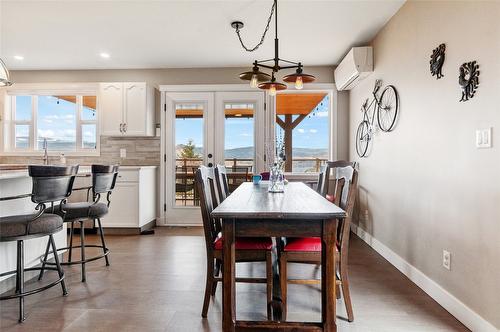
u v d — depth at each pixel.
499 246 1.68
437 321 1.97
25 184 2.56
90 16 3.15
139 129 4.59
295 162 6.48
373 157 3.64
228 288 1.64
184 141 4.90
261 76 2.81
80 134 4.96
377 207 3.49
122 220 4.31
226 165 4.85
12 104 4.99
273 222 1.64
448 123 2.15
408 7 2.77
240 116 4.85
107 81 4.88
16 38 3.70
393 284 2.55
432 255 2.34
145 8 3.00
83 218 2.65
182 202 4.90
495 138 1.71
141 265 3.02
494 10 1.71
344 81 4.19
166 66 4.79
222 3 2.89
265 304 2.21
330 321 1.62
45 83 4.86
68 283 2.57
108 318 2.01
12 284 2.42
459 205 2.03
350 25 3.35
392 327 1.90
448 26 2.15
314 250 1.95
